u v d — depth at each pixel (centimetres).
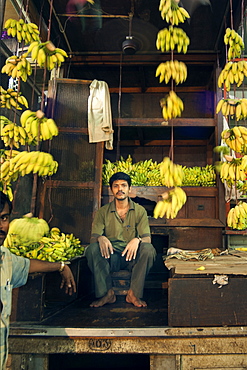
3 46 378
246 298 198
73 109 409
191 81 493
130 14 368
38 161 216
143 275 259
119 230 294
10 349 193
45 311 231
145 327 196
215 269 212
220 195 406
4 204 156
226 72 252
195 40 420
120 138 494
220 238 401
